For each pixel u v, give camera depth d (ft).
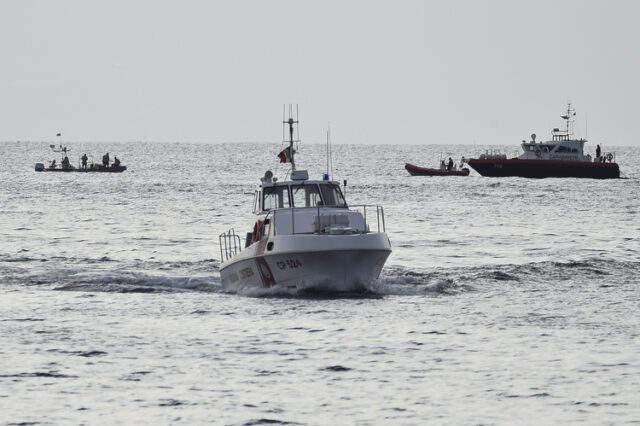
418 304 381.60
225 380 276.41
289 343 317.42
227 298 396.98
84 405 255.09
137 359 298.56
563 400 257.75
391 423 242.17
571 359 296.51
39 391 266.36
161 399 259.80
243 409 252.21
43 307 381.60
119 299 398.83
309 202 406.62
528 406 253.44
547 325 344.90
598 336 326.65
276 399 259.80
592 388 267.18
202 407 253.65
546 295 408.05
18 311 373.20
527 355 301.63
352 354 303.48
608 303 388.98
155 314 364.99
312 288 383.04
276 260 380.58
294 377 279.28
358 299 385.29
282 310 365.81
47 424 241.55
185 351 307.99
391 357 299.99
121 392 265.75
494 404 255.29
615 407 251.80
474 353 304.50
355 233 383.45
